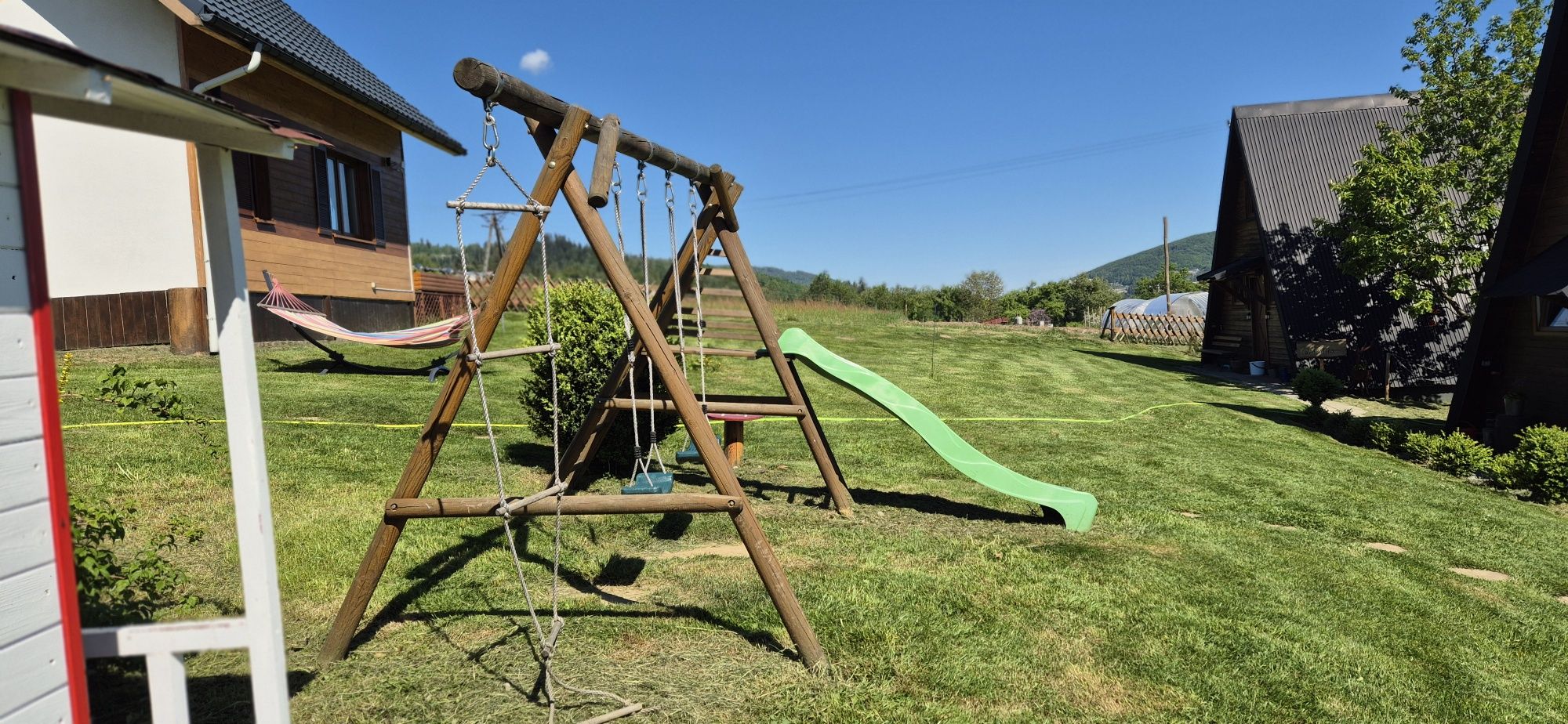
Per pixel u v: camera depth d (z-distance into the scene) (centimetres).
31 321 161
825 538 507
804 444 825
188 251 971
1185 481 741
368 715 274
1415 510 679
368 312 1366
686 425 329
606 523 511
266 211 1104
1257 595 440
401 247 1475
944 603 398
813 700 299
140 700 269
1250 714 310
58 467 166
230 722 258
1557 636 418
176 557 395
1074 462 808
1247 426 1113
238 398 185
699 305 543
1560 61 945
